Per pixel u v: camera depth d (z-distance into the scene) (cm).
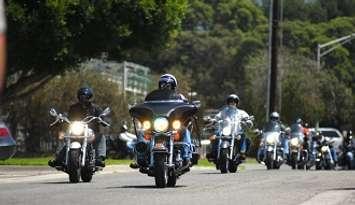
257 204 1784
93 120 2781
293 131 5578
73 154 2694
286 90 10706
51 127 2781
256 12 18812
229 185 2527
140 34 5191
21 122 8262
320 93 11431
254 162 6919
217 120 3919
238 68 16925
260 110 10881
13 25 4591
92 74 8631
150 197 1994
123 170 4206
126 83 12206
